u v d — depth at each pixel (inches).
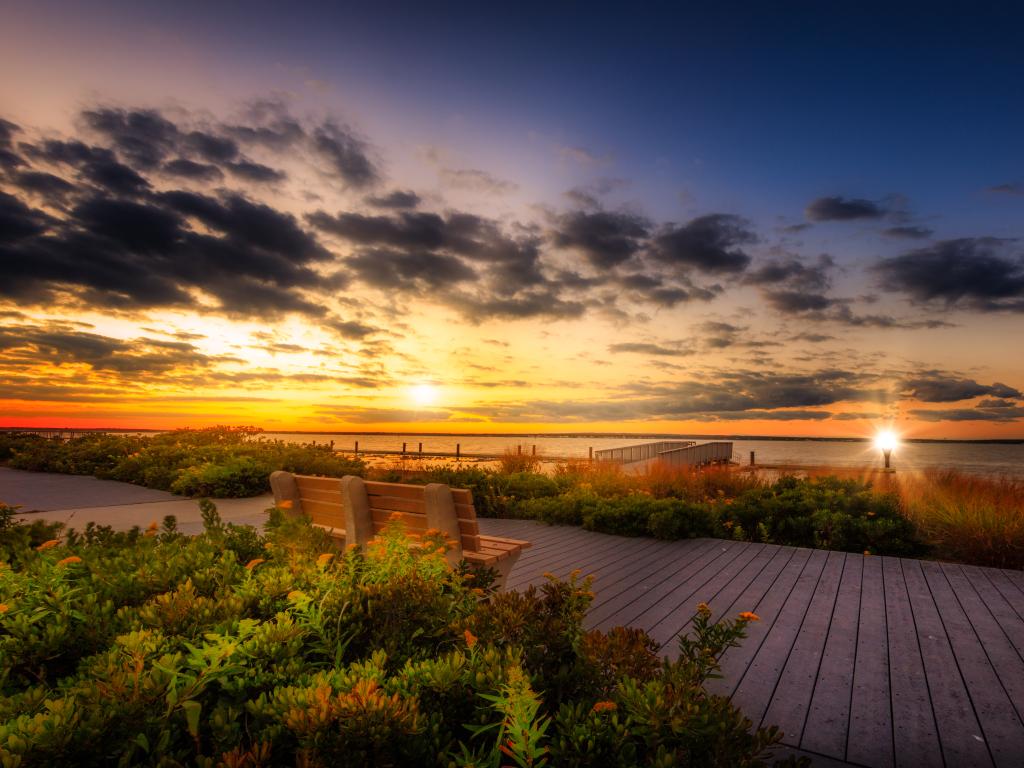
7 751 47.4
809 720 118.4
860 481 404.2
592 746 58.1
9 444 629.9
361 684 56.6
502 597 90.4
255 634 72.5
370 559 101.8
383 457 1262.3
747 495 366.9
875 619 177.5
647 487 469.4
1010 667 143.8
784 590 207.5
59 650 74.4
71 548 113.3
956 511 300.5
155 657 65.8
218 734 54.7
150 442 565.0
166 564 102.7
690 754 59.3
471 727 57.7
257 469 414.9
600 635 77.8
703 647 81.9
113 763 54.3
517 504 375.2
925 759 105.4
